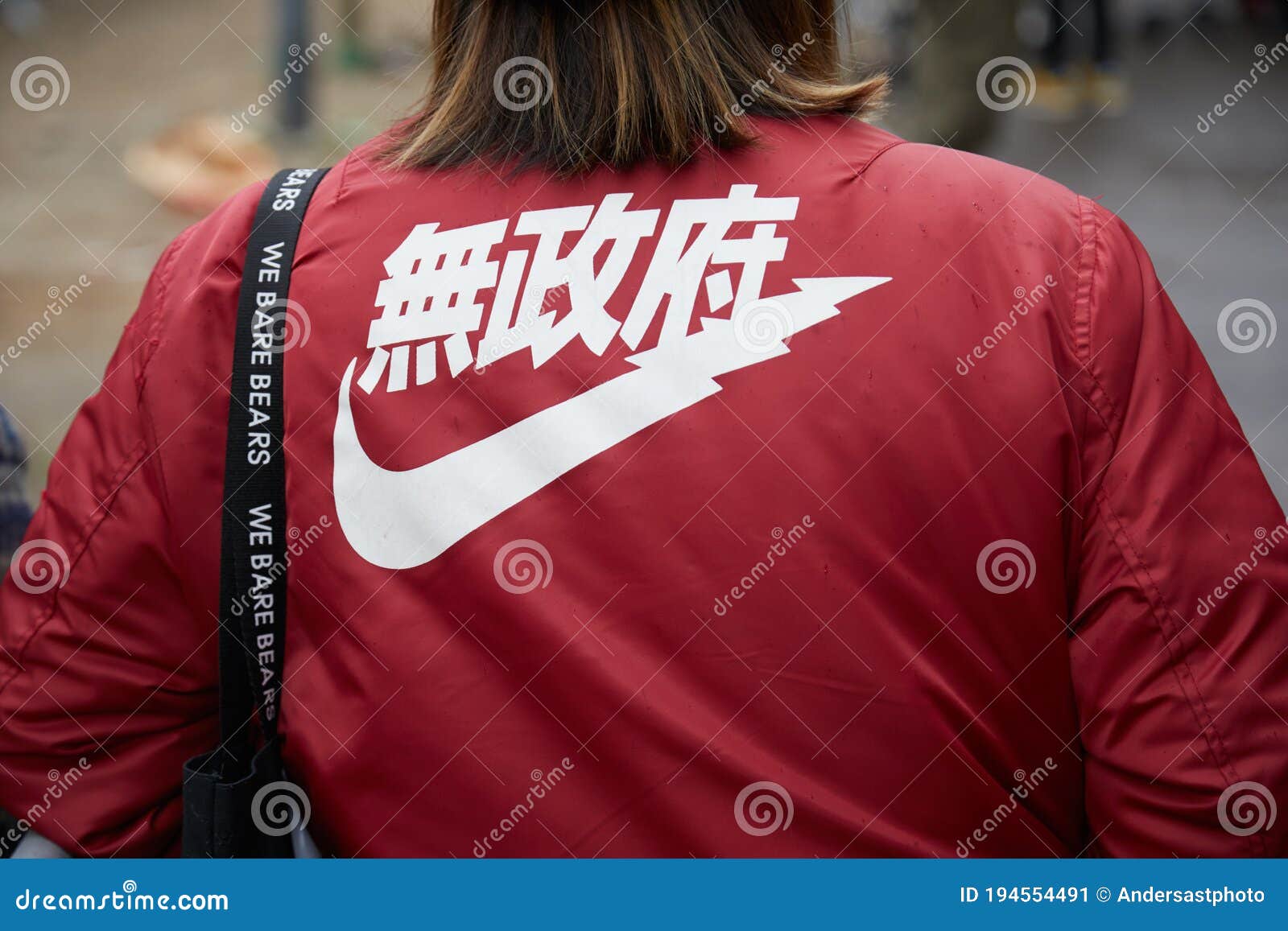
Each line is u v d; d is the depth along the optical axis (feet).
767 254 3.09
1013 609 3.01
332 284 3.31
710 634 2.95
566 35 3.27
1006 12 19.42
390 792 3.10
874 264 3.08
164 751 3.61
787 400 3.00
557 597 2.99
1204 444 3.13
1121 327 3.10
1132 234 3.26
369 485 3.15
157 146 26.05
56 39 36.29
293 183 3.52
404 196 3.36
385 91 31.76
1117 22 45.27
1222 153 29.12
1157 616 3.01
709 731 2.93
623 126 3.19
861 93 3.34
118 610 3.49
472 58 3.37
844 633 2.94
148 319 3.52
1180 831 3.02
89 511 3.49
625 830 2.96
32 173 25.04
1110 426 3.08
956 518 2.99
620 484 3.00
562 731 2.99
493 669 3.02
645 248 3.13
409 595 3.09
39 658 3.51
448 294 3.19
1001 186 3.18
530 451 3.05
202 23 38.63
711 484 2.97
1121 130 31.50
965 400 3.01
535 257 3.17
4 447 7.02
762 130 3.26
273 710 3.32
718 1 3.29
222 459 3.41
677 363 3.03
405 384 3.16
